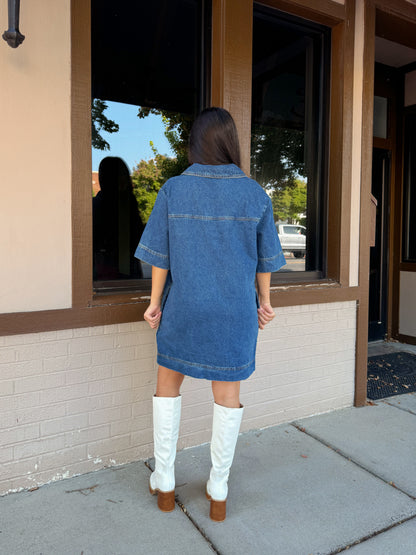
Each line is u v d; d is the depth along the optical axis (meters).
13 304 1.81
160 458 1.74
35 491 1.86
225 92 2.32
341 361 2.87
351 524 1.71
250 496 1.88
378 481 2.02
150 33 2.32
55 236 1.87
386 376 3.55
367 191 2.91
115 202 2.26
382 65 4.42
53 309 1.88
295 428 2.58
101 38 2.20
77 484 1.93
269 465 2.14
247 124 2.41
